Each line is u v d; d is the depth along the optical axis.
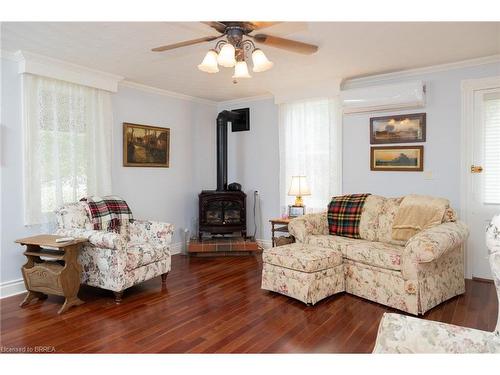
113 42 3.04
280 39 2.38
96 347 2.30
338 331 2.54
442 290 3.03
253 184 5.53
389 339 1.22
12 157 3.32
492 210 3.66
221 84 4.62
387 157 4.23
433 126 3.94
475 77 3.69
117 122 4.34
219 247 4.91
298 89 4.78
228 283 3.72
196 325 2.66
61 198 3.65
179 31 2.79
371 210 3.71
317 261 3.07
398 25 2.75
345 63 3.76
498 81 3.56
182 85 4.64
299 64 3.79
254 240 5.09
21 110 3.37
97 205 3.64
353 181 4.50
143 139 4.65
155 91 4.81
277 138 5.22
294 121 4.96
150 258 3.47
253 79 4.39
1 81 3.23
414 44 3.19
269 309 2.97
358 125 4.43
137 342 2.38
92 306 3.07
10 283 3.33
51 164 3.58
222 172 5.27
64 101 3.68
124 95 4.41
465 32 2.91
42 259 3.33
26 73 3.35
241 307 3.02
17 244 3.37
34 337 2.46
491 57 3.55
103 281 3.20
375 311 2.91
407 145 4.10
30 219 3.41
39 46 3.12
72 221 3.38
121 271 3.13
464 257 3.75
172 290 3.50
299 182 4.53
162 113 4.95
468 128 3.74
